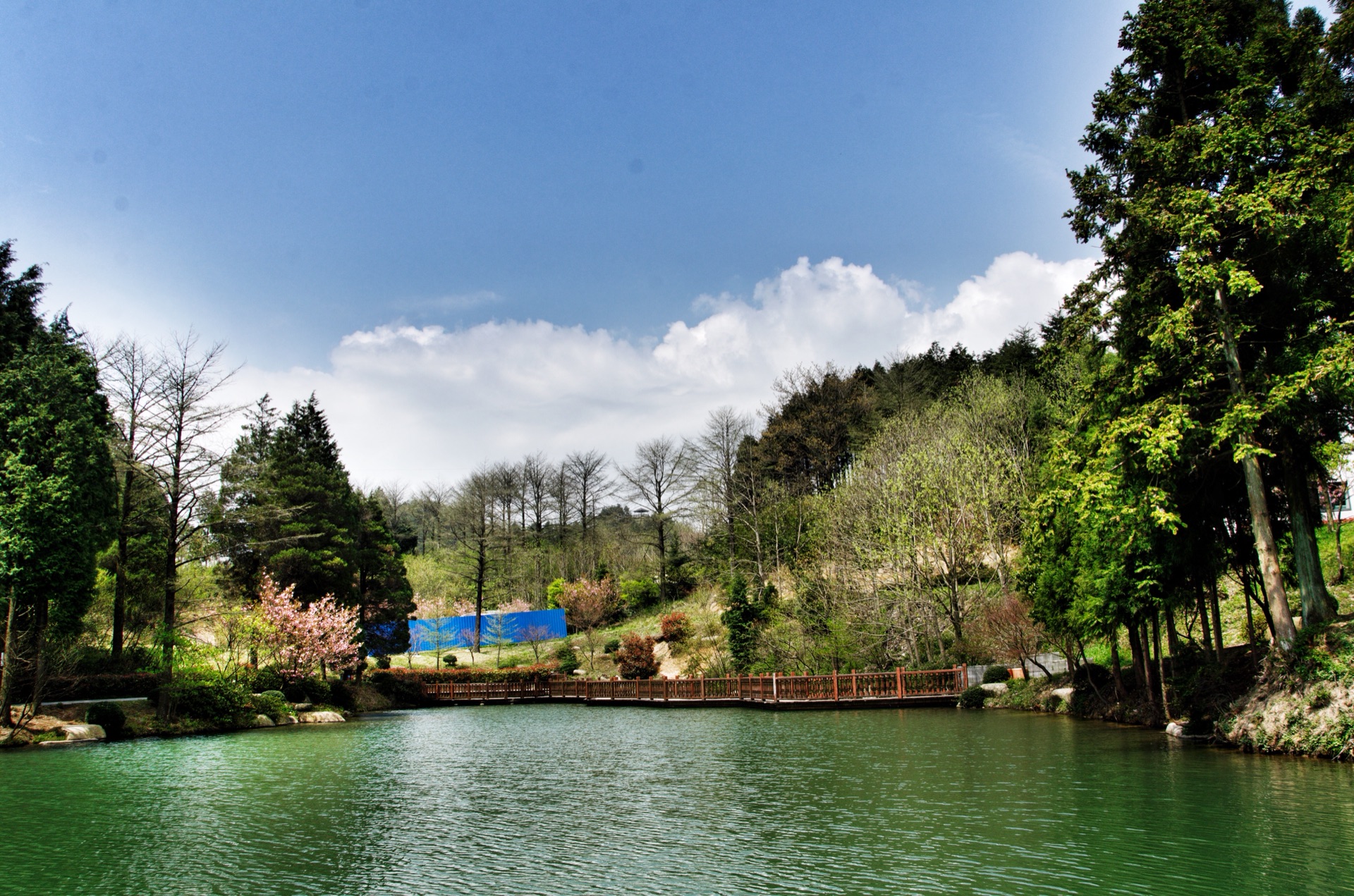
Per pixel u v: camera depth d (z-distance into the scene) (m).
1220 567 20.28
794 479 59.38
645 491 65.44
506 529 76.62
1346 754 14.48
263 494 38.34
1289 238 16.14
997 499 36.44
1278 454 17.81
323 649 38.03
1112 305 19.19
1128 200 17.80
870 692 34.12
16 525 23.19
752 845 11.23
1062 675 30.38
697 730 28.23
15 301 31.00
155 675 29.95
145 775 18.73
